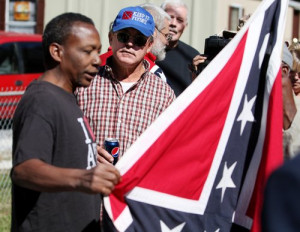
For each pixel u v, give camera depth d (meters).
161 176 3.05
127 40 3.68
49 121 2.67
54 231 2.74
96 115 3.70
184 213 3.08
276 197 1.59
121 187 2.96
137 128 3.70
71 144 2.74
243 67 3.20
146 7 4.48
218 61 3.17
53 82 2.79
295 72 4.21
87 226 2.82
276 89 3.10
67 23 2.78
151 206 3.02
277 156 3.02
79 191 2.55
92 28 2.80
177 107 3.09
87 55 2.78
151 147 3.03
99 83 3.74
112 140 3.47
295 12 15.99
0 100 7.78
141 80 3.77
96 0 13.65
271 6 3.25
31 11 14.20
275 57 3.14
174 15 5.23
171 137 3.06
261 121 3.15
